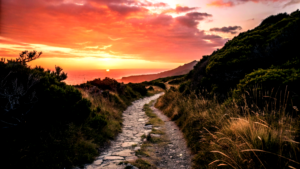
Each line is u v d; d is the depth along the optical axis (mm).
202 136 4473
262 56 7012
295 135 2623
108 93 11641
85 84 12211
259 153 2541
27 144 3443
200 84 9172
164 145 5062
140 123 8195
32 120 4094
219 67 8141
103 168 3371
